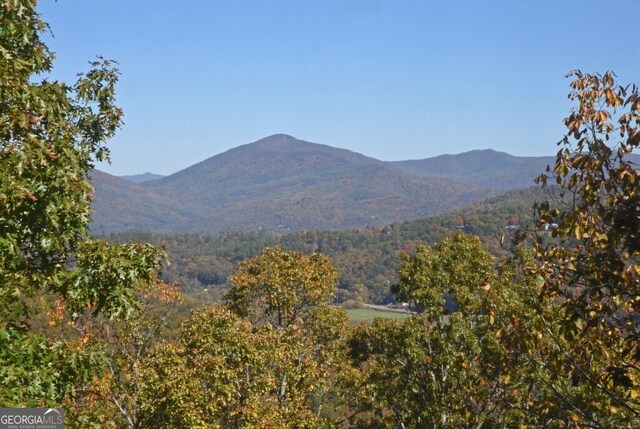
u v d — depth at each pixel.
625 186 8.29
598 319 8.14
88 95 17.98
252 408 22.64
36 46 15.24
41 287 12.97
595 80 9.10
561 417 9.21
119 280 12.99
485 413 20.28
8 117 11.88
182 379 21.23
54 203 12.03
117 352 22.80
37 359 11.84
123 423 22.05
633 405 10.20
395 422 36.66
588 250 8.45
